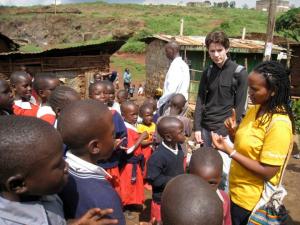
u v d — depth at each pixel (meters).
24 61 13.74
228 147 2.41
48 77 3.47
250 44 13.60
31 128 1.24
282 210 2.39
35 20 47.06
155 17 47.03
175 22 43.16
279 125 2.25
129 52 35.25
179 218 1.21
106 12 56.81
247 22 44.62
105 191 1.58
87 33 43.19
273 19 8.42
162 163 3.25
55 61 14.40
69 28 45.59
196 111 3.96
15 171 1.20
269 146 2.27
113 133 1.70
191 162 2.19
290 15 19.38
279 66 2.28
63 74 14.66
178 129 3.21
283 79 2.27
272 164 2.26
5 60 13.33
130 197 4.40
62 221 1.44
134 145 4.15
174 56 4.95
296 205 5.14
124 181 4.34
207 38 3.60
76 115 1.58
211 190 1.28
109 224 1.41
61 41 44.56
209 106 3.80
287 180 6.12
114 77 15.91
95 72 15.38
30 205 1.30
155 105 5.86
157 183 3.25
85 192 1.54
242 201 2.50
